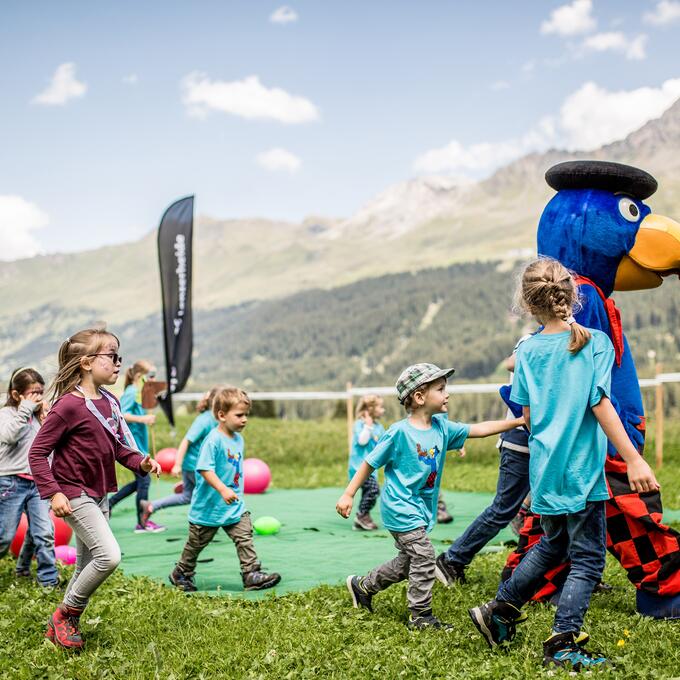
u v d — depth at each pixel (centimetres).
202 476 694
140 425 989
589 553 477
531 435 492
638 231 653
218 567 782
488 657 491
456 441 604
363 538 920
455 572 673
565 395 480
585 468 472
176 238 1620
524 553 622
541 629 529
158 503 1000
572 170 659
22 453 711
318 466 1719
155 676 465
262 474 1325
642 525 567
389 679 457
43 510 711
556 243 663
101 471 533
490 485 1373
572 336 484
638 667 457
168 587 689
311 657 492
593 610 575
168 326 1617
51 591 661
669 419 2288
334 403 2934
